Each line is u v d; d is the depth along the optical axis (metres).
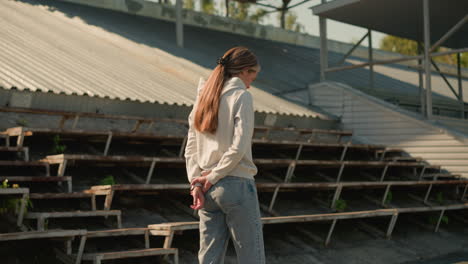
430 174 10.16
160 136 6.82
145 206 6.08
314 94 12.64
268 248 5.97
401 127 11.12
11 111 6.05
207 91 2.55
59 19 14.00
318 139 10.79
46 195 4.86
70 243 4.38
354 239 7.02
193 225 4.99
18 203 4.54
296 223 6.96
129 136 6.55
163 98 8.48
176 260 4.77
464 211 9.62
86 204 5.59
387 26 13.45
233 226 2.49
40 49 9.51
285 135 10.05
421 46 14.74
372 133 11.54
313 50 20.89
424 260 6.61
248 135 2.42
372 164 9.00
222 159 2.41
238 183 2.45
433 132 10.66
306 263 5.72
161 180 6.71
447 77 18.88
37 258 4.31
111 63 10.23
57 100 7.07
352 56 21.12
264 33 21.42
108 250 4.83
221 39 18.66
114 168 6.60
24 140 6.31
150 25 17.59
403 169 10.29
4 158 5.78
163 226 4.87
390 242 7.22
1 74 7.15
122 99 7.72
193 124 2.61
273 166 7.95
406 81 17.11
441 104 14.48
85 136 6.46
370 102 11.58
